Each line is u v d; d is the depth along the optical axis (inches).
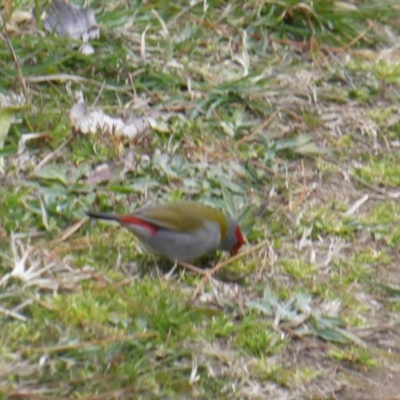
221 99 463.2
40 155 404.2
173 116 445.7
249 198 410.3
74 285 335.3
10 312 314.7
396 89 508.1
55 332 309.3
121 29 480.7
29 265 341.1
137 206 389.1
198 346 319.0
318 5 535.5
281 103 478.0
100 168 402.3
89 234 367.2
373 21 552.1
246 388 308.7
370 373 326.0
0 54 442.0
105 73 460.1
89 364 300.8
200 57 491.8
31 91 434.9
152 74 463.5
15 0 463.5
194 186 406.9
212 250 363.9
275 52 515.8
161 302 329.7
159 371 304.5
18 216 366.6
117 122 430.9
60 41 452.4
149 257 363.3
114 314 324.2
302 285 363.3
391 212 416.5
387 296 366.3
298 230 394.3
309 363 326.0
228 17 518.3
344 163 447.8
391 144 468.8
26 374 291.9
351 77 508.7
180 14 507.8
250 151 437.4
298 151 445.4
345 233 397.7
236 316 340.8
